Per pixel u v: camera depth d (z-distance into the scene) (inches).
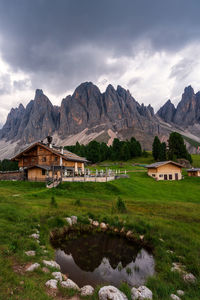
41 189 1025.5
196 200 986.1
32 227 411.8
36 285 206.4
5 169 3868.1
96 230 488.1
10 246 294.0
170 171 1814.7
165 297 228.2
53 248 371.9
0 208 496.1
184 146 3014.3
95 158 3563.0
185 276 279.6
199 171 1891.0
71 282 237.9
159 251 364.5
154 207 719.7
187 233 448.1
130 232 457.4
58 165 1422.2
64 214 517.3
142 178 1761.8
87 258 345.1
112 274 293.3
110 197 920.9
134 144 4104.3
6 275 212.2
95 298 207.6
